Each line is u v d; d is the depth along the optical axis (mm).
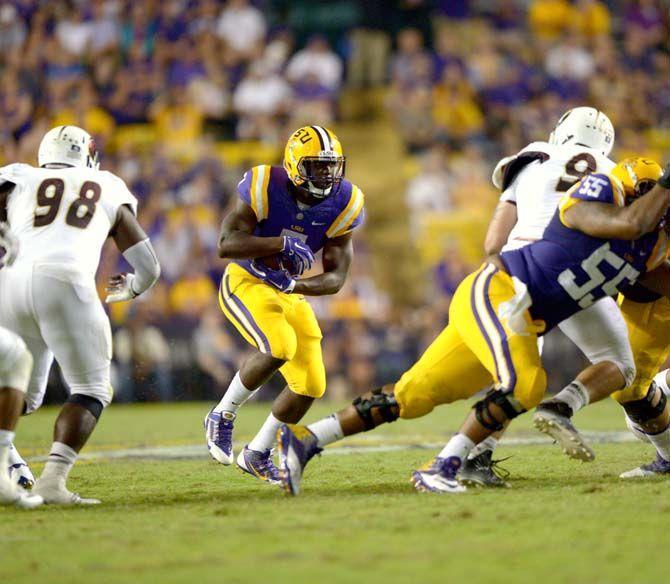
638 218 14969
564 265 15414
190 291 46469
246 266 19078
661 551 11492
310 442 16031
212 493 17109
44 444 26984
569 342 43156
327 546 11969
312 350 18906
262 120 56062
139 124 55812
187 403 43250
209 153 52312
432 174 54812
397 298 54125
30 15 57250
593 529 12656
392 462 21406
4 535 13094
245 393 19125
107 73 56594
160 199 49875
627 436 26141
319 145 18125
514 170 17500
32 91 56031
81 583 10602
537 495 15445
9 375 15008
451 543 12000
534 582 10250
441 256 50844
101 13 57438
